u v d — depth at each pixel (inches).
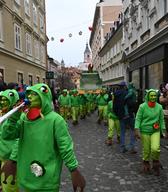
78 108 710.5
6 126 140.0
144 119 286.5
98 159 348.2
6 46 880.3
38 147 141.3
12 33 949.2
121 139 387.2
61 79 3309.5
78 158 353.1
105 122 676.1
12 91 182.9
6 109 181.3
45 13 1576.0
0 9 834.8
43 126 141.2
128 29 1229.1
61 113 744.3
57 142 141.6
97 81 1189.7
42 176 141.6
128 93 379.6
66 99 737.0
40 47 1451.8
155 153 280.1
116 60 1626.5
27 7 1175.0
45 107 142.6
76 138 494.9
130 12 1144.8
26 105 142.8
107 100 634.2
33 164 141.6
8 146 187.2
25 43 1125.7
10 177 170.4
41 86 142.2
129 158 352.8
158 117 285.7
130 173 291.6
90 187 252.1
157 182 264.4
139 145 429.4
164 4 729.0
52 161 142.6
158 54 727.7
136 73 1059.9
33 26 1284.4
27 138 142.6
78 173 141.2
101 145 432.5
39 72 1391.5
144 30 931.3
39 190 142.5
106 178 276.4
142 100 697.6
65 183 263.6
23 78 1084.5
